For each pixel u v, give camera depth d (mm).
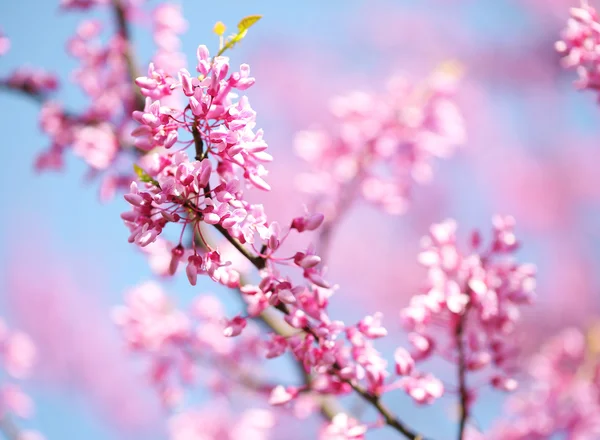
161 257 6414
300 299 3559
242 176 3418
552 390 7246
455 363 4402
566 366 7324
